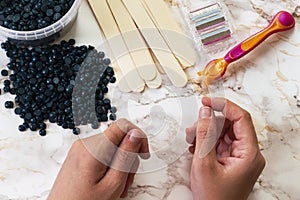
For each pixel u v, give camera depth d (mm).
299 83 1053
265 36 1038
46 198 994
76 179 917
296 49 1063
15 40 1024
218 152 1012
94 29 1053
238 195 936
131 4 1052
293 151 1029
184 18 1067
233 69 1054
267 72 1055
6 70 1030
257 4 1067
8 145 1007
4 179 996
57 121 1012
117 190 934
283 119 1040
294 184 1018
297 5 1073
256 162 940
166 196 1005
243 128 955
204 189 923
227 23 1064
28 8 1023
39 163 1004
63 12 1028
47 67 1027
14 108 1022
